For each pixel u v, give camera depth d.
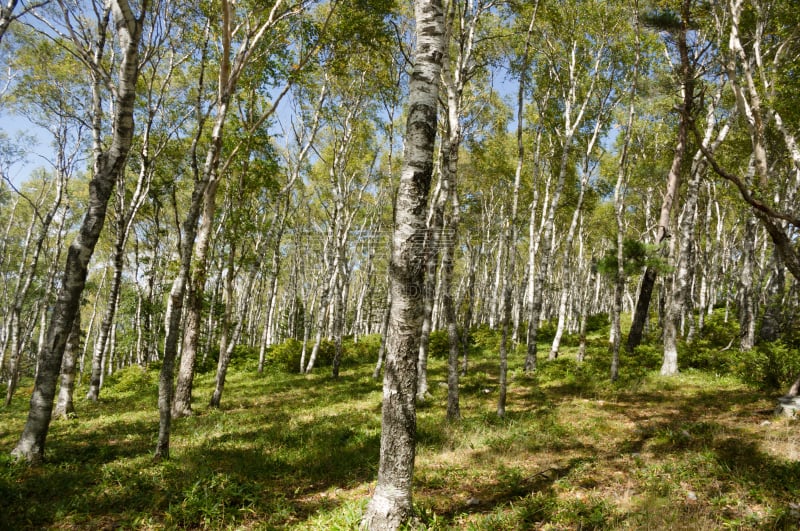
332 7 11.31
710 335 20.02
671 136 18.28
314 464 6.75
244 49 9.70
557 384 12.78
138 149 16.08
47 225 17.78
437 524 4.45
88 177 22.72
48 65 14.78
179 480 5.95
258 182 13.71
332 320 29.97
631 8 12.85
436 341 21.55
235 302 34.78
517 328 23.92
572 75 16.00
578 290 32.97
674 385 11.52
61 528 4.65
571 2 15.03
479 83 17.09
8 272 26.33
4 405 16.11
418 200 4.37
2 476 5.86
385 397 4.33
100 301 32.16
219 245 22.83
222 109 8.73
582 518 4.58
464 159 21.84
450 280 9.76
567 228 31.44
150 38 11.13
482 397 11.84
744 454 6.22
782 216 7.98
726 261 28.20
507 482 5.73
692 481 5.49
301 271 32.22
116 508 5.13
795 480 5.25
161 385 7.27
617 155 22.86
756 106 9.57
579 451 6.98
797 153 9.67
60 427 10.41
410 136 4.44
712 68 12.59
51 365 7.20
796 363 10.29
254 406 12.41
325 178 23.09
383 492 4.24
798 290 20.44
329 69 14.30
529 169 22.53
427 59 4.46
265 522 4.75
